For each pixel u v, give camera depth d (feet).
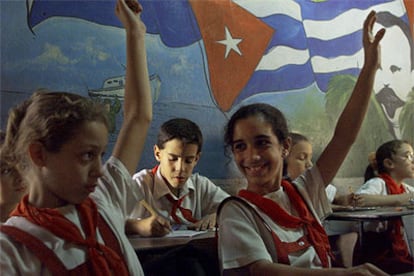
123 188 3.20
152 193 5.03
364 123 7.33
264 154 3.94
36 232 2.57
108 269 2.68
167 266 3.53
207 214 5.32
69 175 2.65
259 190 3.95
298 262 3.56
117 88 5.43
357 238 5.40
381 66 7.69
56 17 5.06
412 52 8.08
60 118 2.61
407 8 8.13
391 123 7.71
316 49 7.20
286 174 5.16
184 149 5.11
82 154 2.66
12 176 2.82
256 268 3.38
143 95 3.44
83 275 2.58
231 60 6.44
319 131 7.08
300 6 7.07
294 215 3.86
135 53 3.51
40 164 2.66
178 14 6.03
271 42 6.77
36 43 4.90
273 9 6.85
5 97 4.64
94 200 3.01
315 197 4.09
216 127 6.24
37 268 2.51
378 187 6.57
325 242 3.86
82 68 5.21
